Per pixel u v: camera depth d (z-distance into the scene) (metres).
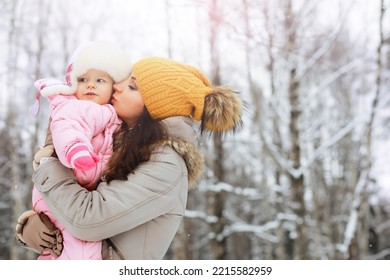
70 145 2.26
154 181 2.38
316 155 12.31
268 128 14.79
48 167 2.37
